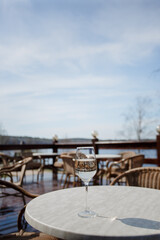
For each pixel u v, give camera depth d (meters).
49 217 0.90
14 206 3.75
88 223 0.83
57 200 1.14
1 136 10.90
